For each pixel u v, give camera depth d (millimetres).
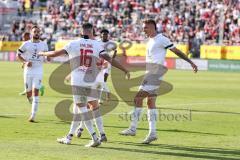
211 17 174250
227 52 150750
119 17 189375
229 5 174875
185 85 101000
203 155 37312
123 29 182750
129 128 45844
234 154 37906
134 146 40406
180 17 179125
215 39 168750
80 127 43500
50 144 40219
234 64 148375
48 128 48688
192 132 48156
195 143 42375
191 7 181875
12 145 39312
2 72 125250
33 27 57250
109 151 37906
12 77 111062
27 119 54312
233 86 100750
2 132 45594
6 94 78625
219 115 60625
